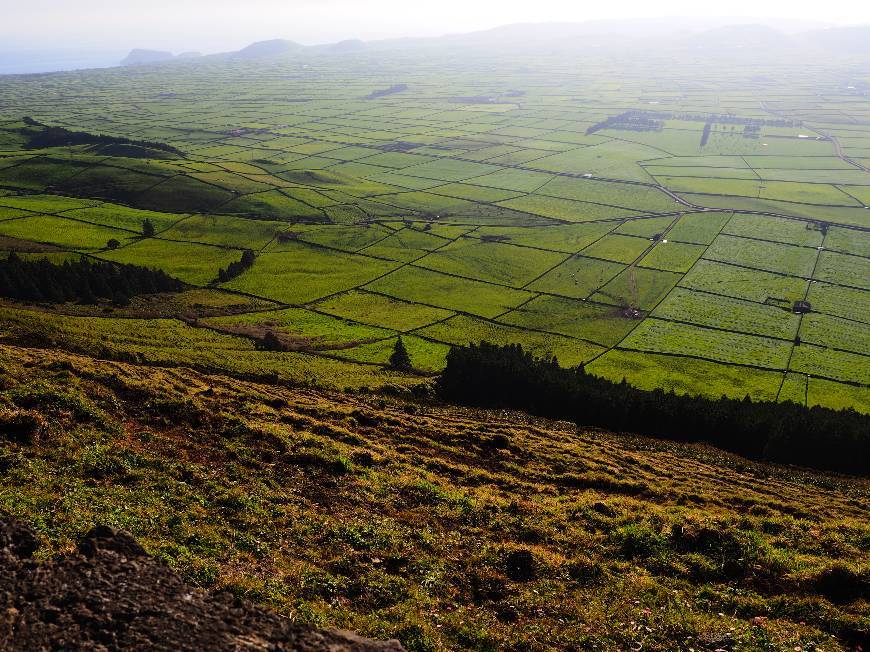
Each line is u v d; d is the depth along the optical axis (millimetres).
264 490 37000
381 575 29688
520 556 32562
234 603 21109
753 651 25750
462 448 52062
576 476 48156
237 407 50219
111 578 20562
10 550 21953
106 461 36062
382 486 40250
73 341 76500
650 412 71625
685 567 33281
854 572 30672
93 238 168750
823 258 168750
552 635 26719
